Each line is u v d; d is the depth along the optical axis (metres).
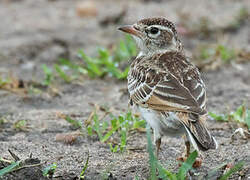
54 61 17.67
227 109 13.39
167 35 11.27
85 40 19.48
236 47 18.50
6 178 9.20
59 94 14.68
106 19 21.28
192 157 9.25
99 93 14.82
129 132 11.87
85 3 22.89
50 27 20.95
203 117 9.05
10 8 23.22
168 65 10.30
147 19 11.40
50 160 10.53
